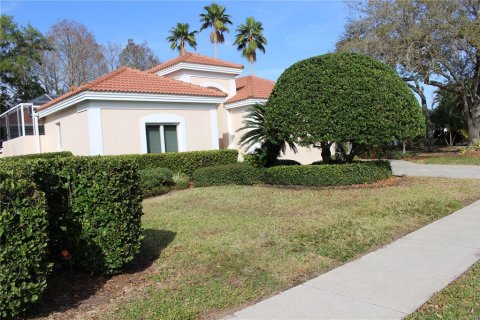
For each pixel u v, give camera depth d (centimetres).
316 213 854
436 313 388
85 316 410
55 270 527
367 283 472
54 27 4506
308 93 1173
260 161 1456
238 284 486
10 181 388
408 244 629
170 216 895
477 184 1195
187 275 521
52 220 499
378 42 2336
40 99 2627
